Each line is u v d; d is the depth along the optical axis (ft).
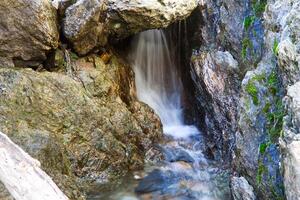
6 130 18.63
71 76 23.18
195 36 26.14
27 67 22.61
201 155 24.21
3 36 21.42
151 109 26.17
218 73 23.84
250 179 18.17
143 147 23.97
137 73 28.30
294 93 14.94
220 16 24.53
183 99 28.27
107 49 25.59
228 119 23.02
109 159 22.12
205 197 20.39
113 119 23.04
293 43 17.11
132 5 22.98
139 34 28.30
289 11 18.58
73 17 22.67
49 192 10.84
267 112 18.06
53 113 20.89
